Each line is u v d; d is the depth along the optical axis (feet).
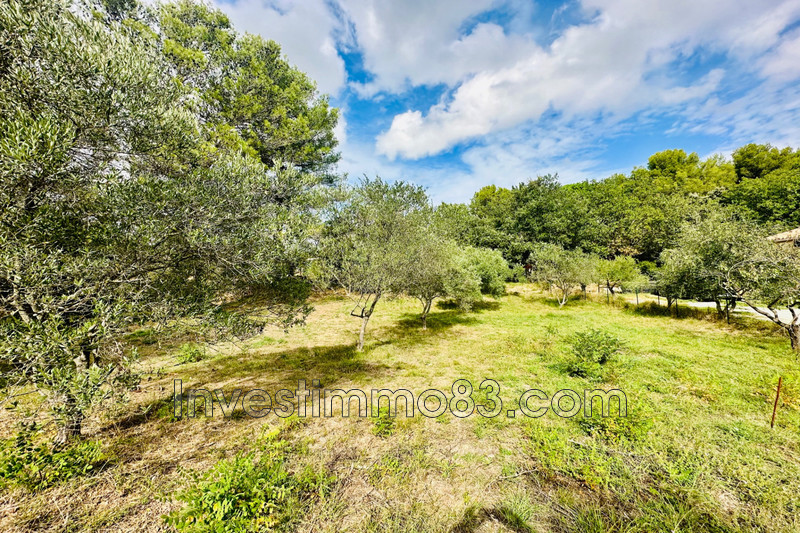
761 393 21.42
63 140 10.52
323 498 12.42
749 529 10.92
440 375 26.89
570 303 70.54
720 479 13.34
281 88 58.75
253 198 17.33
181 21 52.06
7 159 9.05
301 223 18.65
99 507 12.00
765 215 93.09
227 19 57.57
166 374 27.04
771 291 32.81
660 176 128.98
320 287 30.68
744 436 16.51
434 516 11.78
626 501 12.28
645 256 102.73
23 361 10.25
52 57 11.34
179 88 17.24
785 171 103.65
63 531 10.97
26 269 10.20
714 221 37.35
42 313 11.32
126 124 13.07
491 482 13.67
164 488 13.03
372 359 31.40
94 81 12.16
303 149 60.64
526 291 84.69
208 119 50.16
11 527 10.99
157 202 13.47
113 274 13.69
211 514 10.02
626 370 26.48
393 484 13.55
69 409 10.73
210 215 14.47
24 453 12.46
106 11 45.11
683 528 10.91
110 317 11.69
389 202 34.96
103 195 13.07
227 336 18.12
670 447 15.65
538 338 39.24
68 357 10.77
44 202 11.94
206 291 16.96
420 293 42.45
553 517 11.78
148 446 16.20
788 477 13.32
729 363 28.35
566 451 15.20
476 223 116.37
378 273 29.99
